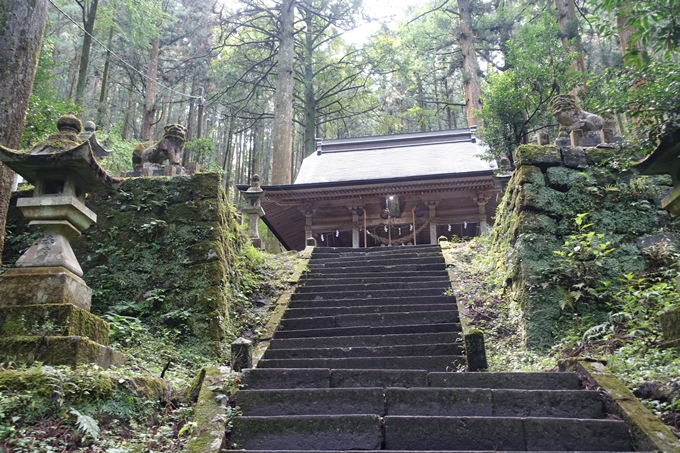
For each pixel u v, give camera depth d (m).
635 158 5.68
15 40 6.63
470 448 3.65
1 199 6.81
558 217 7.90
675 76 4.61
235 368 5.00
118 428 3.64
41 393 3.48
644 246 7.50
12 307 4.34
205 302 7.48
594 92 11.41
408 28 25.02
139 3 17.83
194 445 3.46
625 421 3.65
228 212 9.32
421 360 5.73
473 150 18.28
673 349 4.70
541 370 5.61
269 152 35.31
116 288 7.86
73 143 4.90
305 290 8.98
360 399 4.22
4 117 6.41
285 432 3.81
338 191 15.68
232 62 24.55
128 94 28.38
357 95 27.55
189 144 18.59
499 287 8.00
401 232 16.98
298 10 25.11
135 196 8.70
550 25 13.20
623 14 4.76
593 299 6.94
